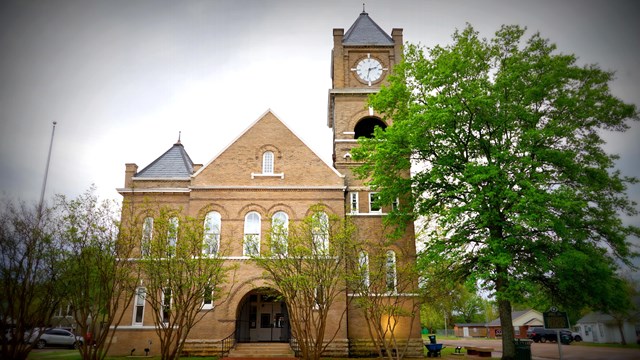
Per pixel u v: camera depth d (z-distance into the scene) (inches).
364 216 1221.7
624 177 845.8
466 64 848.3
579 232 777.6
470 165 789.9
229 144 1222.3
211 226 1146.0
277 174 1197.1
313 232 899.4
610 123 833.5
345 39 1435.8
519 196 776.9
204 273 797.2
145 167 1291.8
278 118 1254.3
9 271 708.7
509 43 907.4
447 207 904.9
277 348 1062.4
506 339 829.2
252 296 1291.8
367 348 1109.1
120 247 783.1
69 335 1398.9
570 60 848.3
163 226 826.2
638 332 1616.6
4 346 686.5
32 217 773.9
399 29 1430.9
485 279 792.3
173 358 738.8
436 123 831.1
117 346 1077.1
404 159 924.0
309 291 843.4
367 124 1456.7
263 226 1144.2
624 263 820.0
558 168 840.9
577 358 1105.4
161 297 1058.1
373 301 835.4
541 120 864.9
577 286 791.1
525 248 800.9
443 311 2438.5
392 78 962.7
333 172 1208.2
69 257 738.2
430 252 857.5
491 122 851.4
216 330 1053.2
